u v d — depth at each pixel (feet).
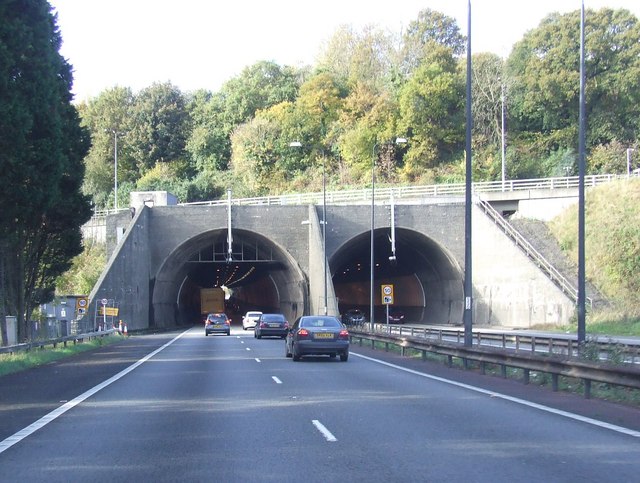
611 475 28.07
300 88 342.85
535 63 280.92
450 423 40.78
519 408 46.78
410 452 32.71
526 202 221.87
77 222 110.83
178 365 84.02
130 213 220.43
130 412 45.91
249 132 321.52
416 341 93.04
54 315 157.38
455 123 292.81
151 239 215.92
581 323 75.46
